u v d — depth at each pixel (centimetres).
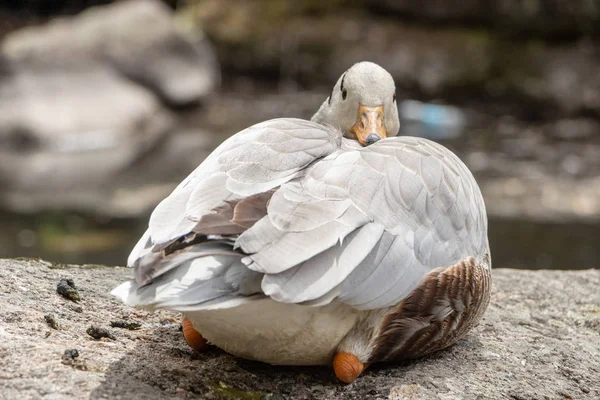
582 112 2888
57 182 2444
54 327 808
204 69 3241
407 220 741
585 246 1964
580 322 997
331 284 660
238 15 3447
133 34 3166
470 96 3025
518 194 2253
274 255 646
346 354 757
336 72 3234
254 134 793
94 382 698
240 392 746
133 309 900
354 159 763
